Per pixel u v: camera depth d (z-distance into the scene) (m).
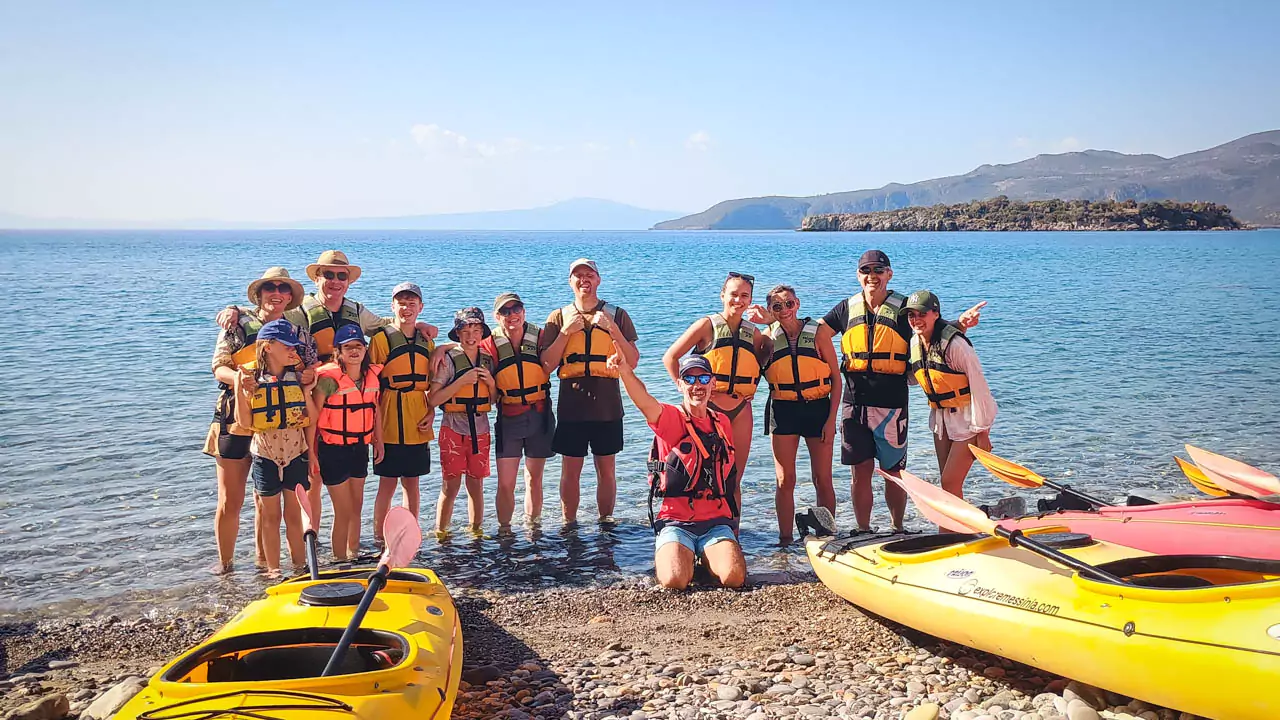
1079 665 4.61
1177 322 25.77
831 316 8.20
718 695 5.05
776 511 8.94
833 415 8.11
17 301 32.28
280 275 7.25
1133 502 7.26
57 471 10.09
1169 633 4.25
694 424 7.16
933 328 7.70
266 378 7.00
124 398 14.09
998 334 23.02
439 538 8.37
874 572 5.96
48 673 5.56
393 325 7.99
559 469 10.75
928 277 49.69
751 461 11.01
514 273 54.06
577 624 6.36
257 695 3.62
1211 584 5.00
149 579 7.20
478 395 8.30
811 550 6.73
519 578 7.33
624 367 6.94
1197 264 63.88
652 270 58.47
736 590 6.99
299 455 7.28
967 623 5.18
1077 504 7.03
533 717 4.84
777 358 8.09
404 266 64.50
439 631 4.68
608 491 8.77
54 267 62.97
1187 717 4.47
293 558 7.48
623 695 5.12
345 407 7.46
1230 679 3.98
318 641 4.33
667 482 7.20
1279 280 45.50
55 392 14.56
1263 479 6.33
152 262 72.62
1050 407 13.81
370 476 10.31
